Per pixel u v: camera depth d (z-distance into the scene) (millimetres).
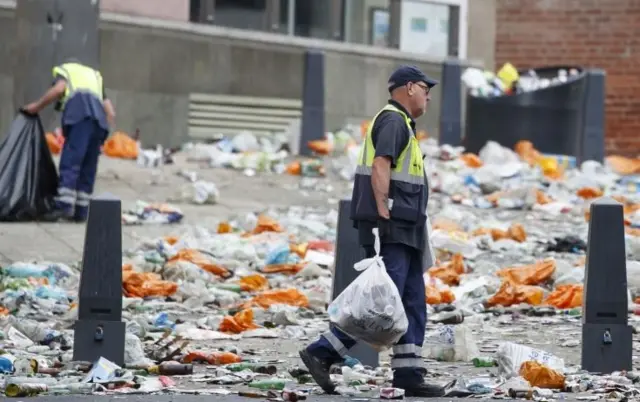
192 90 87562
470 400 29250
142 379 30688
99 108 59312
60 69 59375
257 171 79062
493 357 34969
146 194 69062
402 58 100312
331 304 29328
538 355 32312
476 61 104562
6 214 58375
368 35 99625
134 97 84750
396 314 28922
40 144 59375
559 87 90812
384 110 29875
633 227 66938
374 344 29406
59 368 31922
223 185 73938
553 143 91000
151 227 60031
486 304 45156
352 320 28969
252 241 56250
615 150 108500
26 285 45625
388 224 29469
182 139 87188
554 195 77625
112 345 32469
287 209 68812
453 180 77125
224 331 39375
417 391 29641
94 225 32531
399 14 101688
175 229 59875
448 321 41750
